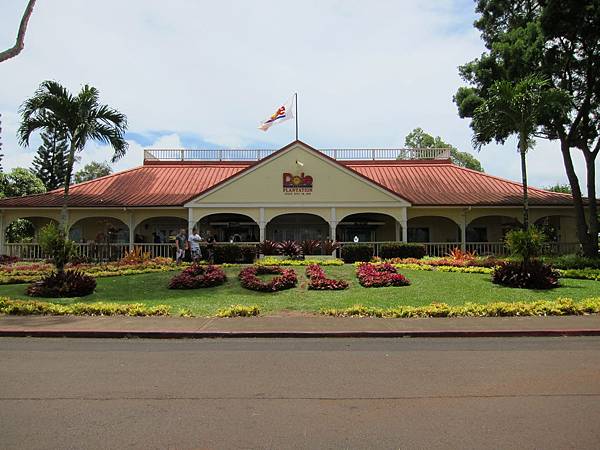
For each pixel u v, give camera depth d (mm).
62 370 7258
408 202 28422
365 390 6219
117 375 6965
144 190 31531
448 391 6156
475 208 29281
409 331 10164
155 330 10211
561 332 10211
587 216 30688
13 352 8570
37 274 19359
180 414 5328
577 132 26469
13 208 28750
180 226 31797
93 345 9242
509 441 4570
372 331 10172
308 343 9430
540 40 23828
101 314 12125
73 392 6129
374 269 18234
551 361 7820
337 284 16047
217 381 6652
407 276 18219
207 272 17469
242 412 5391
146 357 8164
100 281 17609
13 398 5887
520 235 16266
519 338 9922
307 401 5781
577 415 5258
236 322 11188
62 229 17047
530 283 15750
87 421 5109
